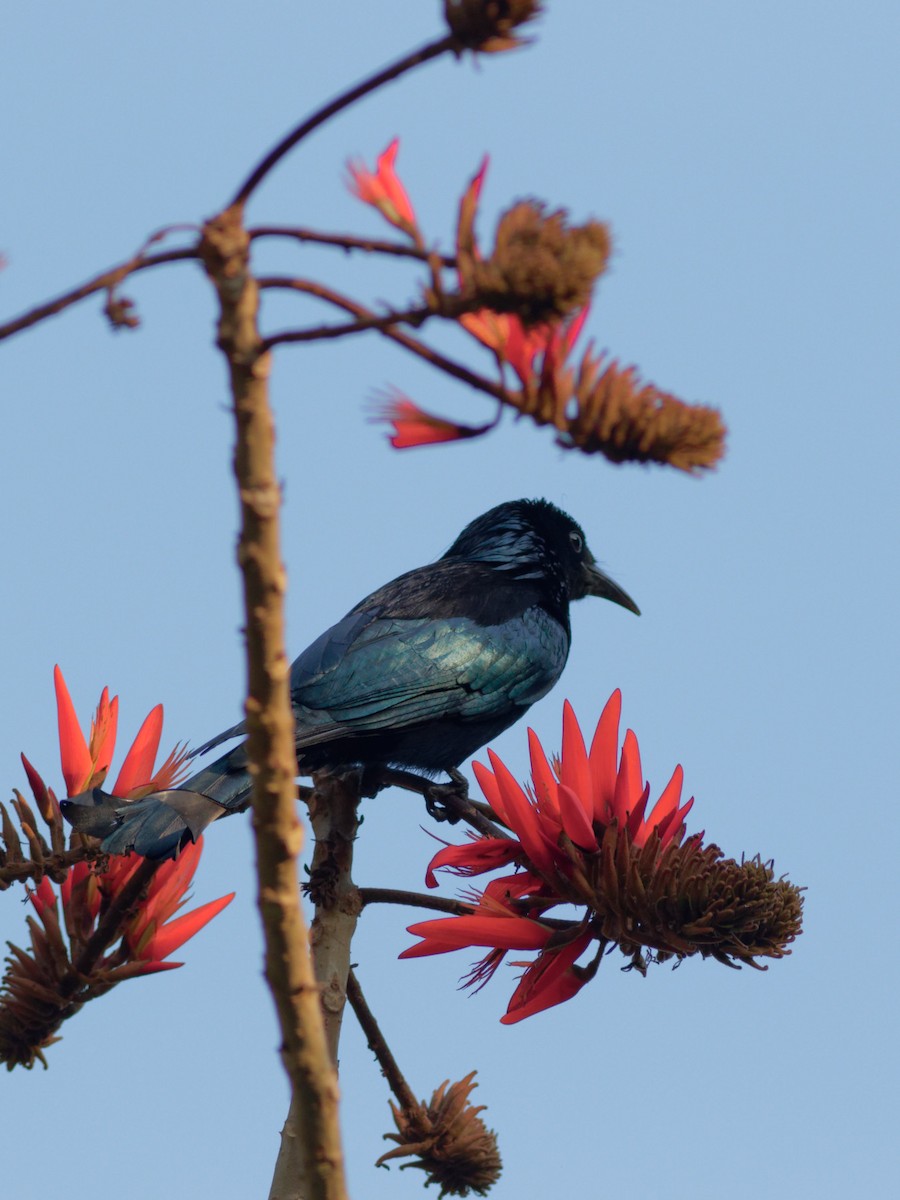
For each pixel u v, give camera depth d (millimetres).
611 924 7074
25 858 7336
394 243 4117
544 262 3941
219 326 4070
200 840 7480
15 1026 7082
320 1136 4602
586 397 4188
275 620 4203
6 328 4059
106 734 8016
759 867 7109
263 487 4133
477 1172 7750
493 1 3865
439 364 4172
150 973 7156
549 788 7406
